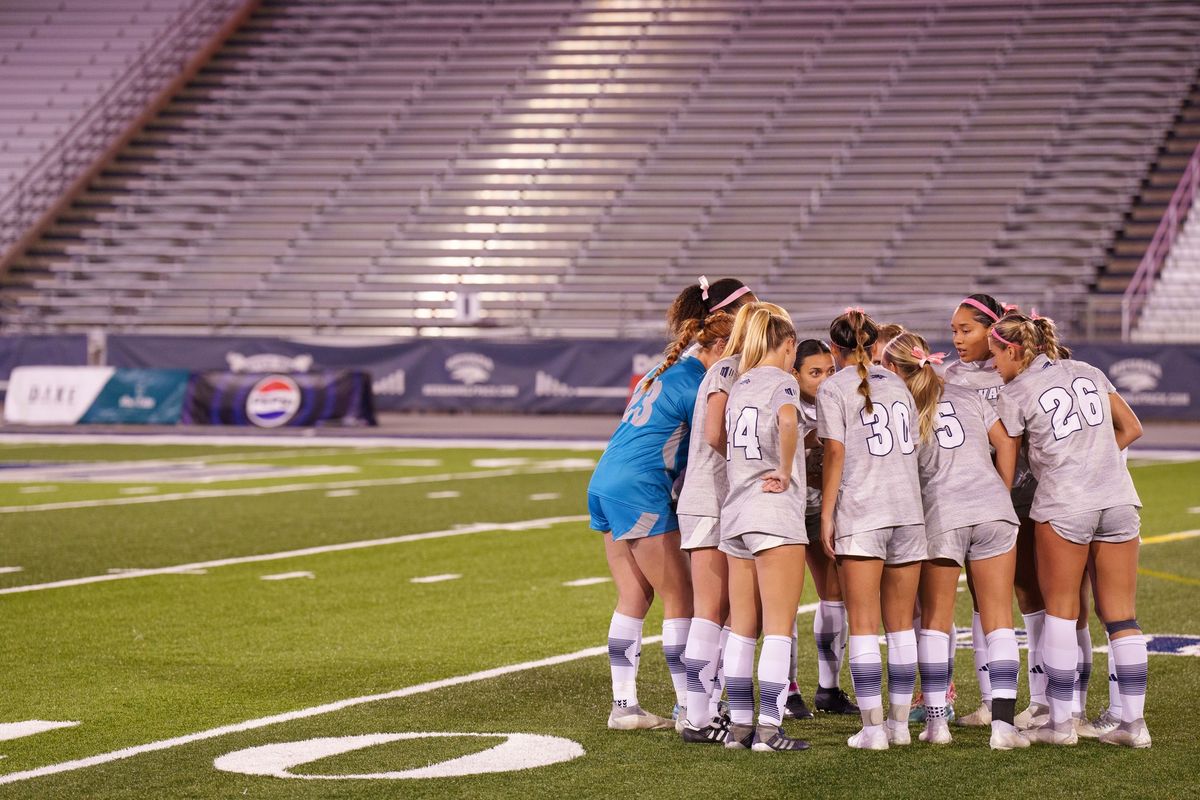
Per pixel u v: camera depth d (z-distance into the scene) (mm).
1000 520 9914
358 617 14992
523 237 53062
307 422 42500
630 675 10594
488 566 18312
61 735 10359
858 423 9898
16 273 54750
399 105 59156
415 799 8750
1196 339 45094
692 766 9500
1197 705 11195
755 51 58406
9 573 17734
